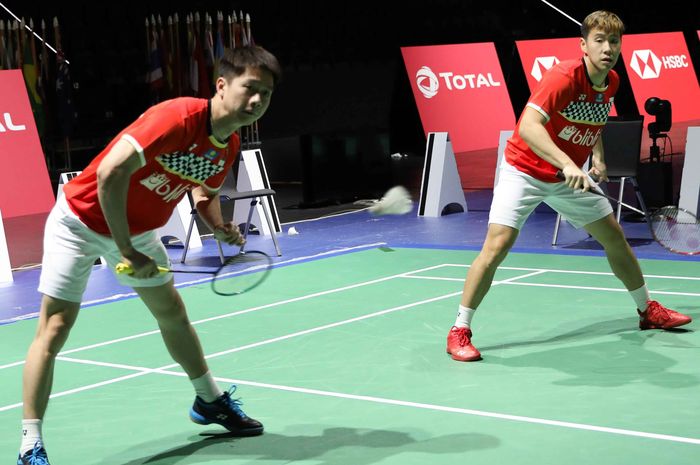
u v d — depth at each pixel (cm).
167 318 375
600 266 734
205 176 348
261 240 943
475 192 1223
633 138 845
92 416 426
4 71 912
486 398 428
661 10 2175
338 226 1004
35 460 340
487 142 1200
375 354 512
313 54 1962
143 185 338
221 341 555
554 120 484
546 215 1010
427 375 469
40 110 1405
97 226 345
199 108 331
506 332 550
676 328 536
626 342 515
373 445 373
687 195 875
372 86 2041
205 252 893
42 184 916
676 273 695
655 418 391
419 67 1158
